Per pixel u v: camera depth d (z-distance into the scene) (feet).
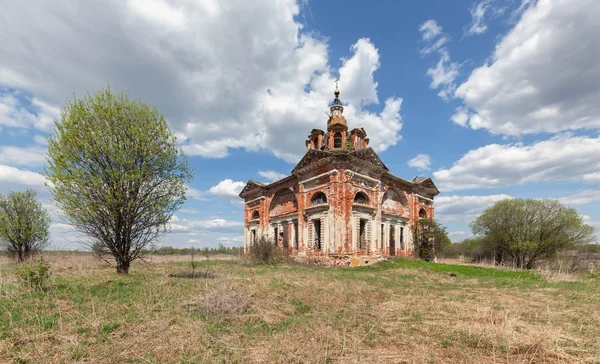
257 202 121.60
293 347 18.92
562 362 17.78
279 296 33.27
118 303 27.61
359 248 82.74
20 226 75.56
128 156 43.50
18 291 31.50
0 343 18.58
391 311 29.17
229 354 18.19
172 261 85.61
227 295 27.94
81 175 40.65
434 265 81.61
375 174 90.53
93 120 42.80
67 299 28.66
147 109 46.98
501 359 18.25
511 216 116.47
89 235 42.04
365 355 18.35
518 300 35.91
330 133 94.73
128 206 42.93
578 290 43.88
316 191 87.15
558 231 107.76
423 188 114.42
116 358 17.22
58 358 17.10
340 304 31.30
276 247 81.35
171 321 23.25
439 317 27.25
